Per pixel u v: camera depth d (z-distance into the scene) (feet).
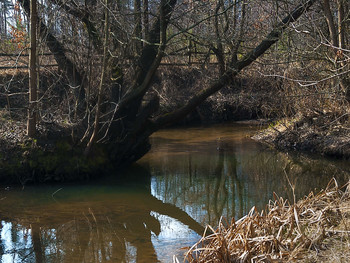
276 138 50.11
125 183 33.99
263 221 16.51
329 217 16.57
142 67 37.99
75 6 34.91
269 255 13.76
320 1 40.96
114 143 37.17
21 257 19.51
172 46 42.19
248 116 73.92
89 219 25.09
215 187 32.42
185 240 21.39
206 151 46.60
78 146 34.96
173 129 64.44
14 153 33.17
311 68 43.96
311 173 36.01
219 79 37.86
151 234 22.49
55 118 37.06
